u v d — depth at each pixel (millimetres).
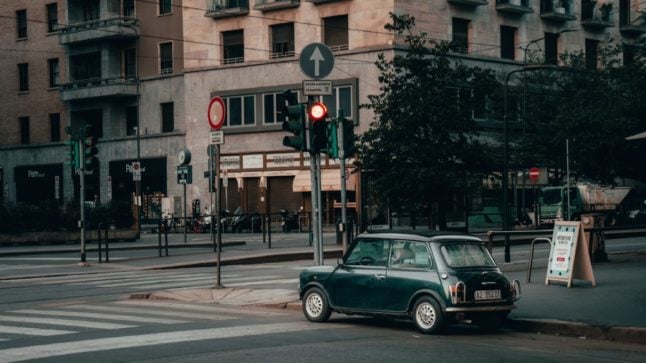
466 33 50969
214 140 19562
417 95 27469
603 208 48719
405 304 13445
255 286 20109
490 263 13680
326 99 49969
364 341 12406
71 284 22922
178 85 57812
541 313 14242
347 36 49781
